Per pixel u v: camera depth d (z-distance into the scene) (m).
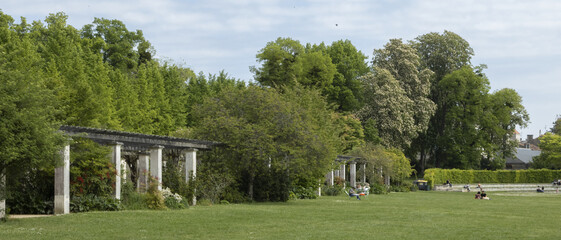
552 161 100.12
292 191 42.81
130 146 29.38
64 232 17.70
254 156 35.34
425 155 95.25
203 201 32.25
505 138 99.44
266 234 18.69
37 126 18.78
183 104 60.91
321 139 37.53
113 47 66.50
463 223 23.97
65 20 63.25
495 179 93.38
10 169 19.67
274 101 37.97
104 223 20.45
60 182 23.17
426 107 81.81
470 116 92.81
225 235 18.25
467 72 91.88
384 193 58.72
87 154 25.47
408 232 20.02
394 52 84.25
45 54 48.66
